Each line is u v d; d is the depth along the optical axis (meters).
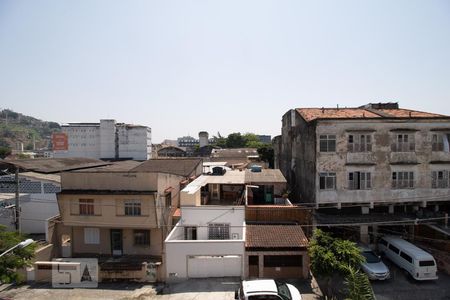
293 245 20.09
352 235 24.70
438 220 24.50
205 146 101.25
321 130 24.55
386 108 32.47
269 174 30.73
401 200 24.80
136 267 20.19
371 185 24.72
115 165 38.97
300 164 30.06
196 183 27.48
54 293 18.80
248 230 21.97
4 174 28.81
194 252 20.25
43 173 29.39
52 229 23.30
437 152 24.86
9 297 18.30
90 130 60.91
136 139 61.25
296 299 14.92
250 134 117.44
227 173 34.41
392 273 20.98
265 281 15.80
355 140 24.62
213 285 19.48
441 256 21.58
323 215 25.33
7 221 26.75
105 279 20.28
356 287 13.42
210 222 23.84
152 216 22.53
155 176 22.48
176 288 19.23
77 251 24.05
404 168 24.78
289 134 35.69
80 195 22.78
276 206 23.66
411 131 24.58
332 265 17.27
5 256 17.95
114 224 22.89
